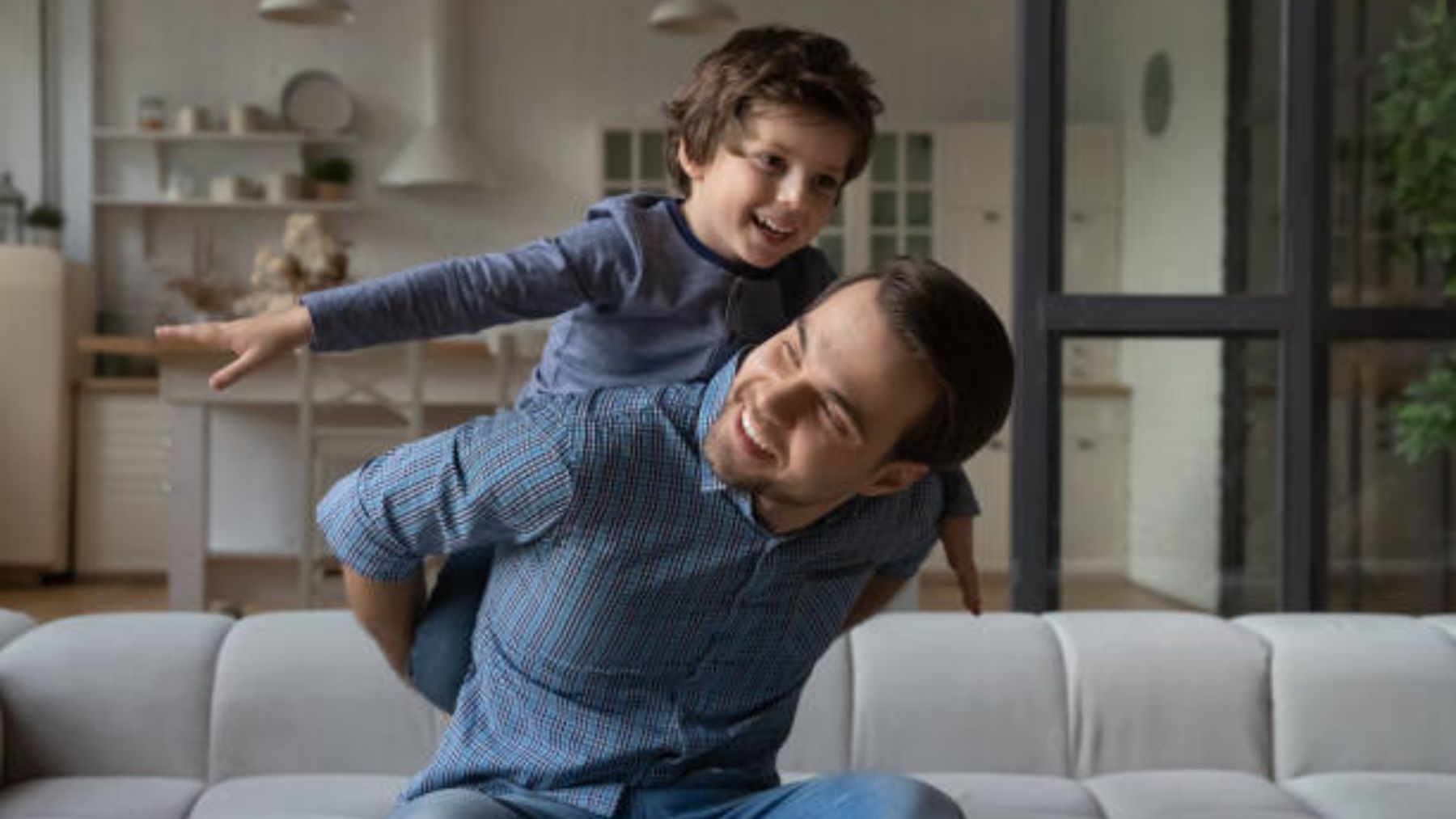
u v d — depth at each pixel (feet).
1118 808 6.98
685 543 3.73
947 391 3.45
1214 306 9.98
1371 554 10.32
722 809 3.97
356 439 14.40
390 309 4.10
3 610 8.02
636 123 22.41
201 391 15.26
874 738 7.59
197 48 22.13
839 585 4.07
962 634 7.88
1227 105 10.06
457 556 4.36
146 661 7.37
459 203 22.68
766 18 22.80
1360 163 10.24
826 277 4.91
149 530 20.27
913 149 21.65
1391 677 7.79
